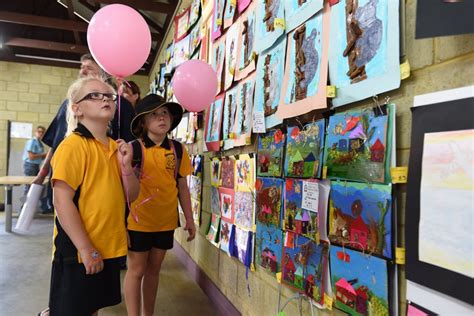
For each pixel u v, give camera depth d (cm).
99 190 127
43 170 209
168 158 183
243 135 182
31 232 451
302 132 127
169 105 182
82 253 117
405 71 85
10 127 666
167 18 502
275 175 147
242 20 193
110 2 463
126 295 177
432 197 75
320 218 115
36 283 264
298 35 132
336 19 111
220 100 227
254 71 173
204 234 255
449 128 72
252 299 171
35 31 679
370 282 92
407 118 85
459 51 73
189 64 194
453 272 70
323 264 113
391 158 88
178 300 233
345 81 106
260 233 160
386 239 88
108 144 138
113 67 166
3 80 666
